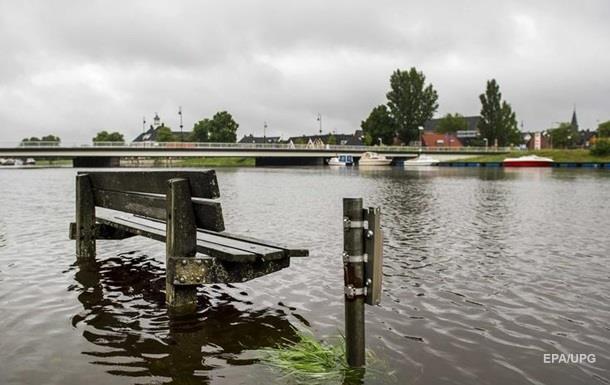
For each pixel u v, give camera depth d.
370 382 4.53
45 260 9.57
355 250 4.68
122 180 7.57
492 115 129.50
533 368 4.95
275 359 5.00
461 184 37.84
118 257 9.82
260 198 25.08
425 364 4.97
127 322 6.12
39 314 6.42
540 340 5.72
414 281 8.34
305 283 8.01
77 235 9.49
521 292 7.73
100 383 4.50
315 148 94.81
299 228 14.48
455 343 5.57
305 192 29.50
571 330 6.07
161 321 6.16
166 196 6.14
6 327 5.94
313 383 4.50
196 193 5.96
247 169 82.75
